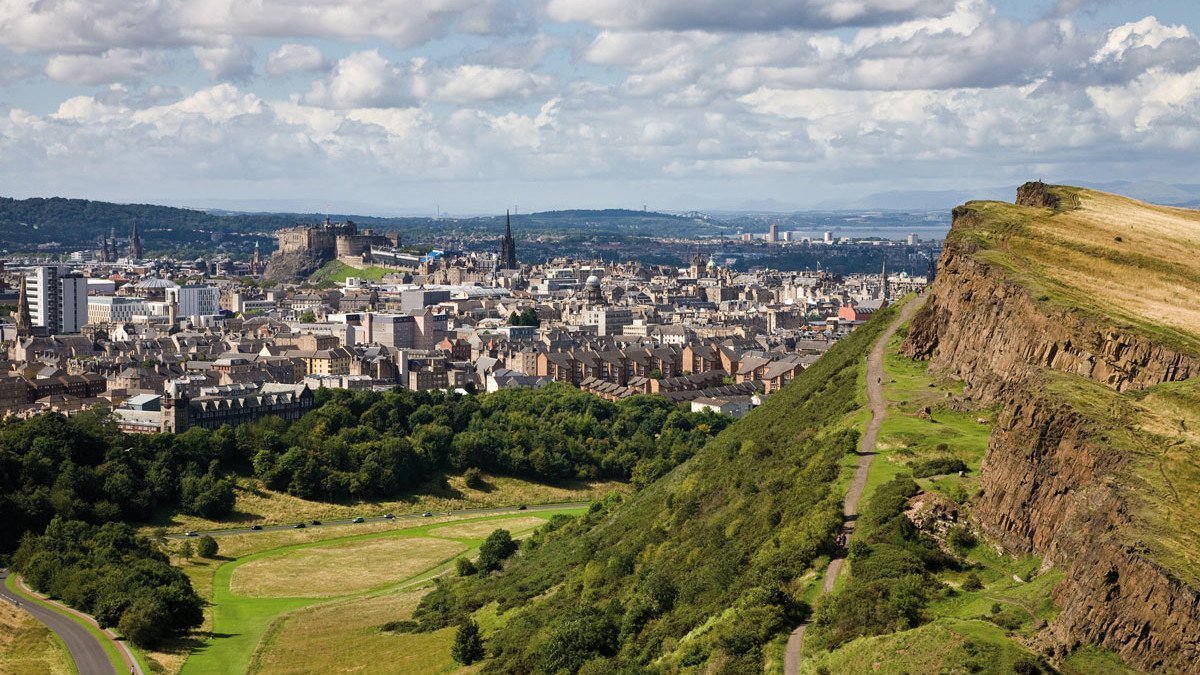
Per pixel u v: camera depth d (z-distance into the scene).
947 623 197.12
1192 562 176.12
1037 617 194.38
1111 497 194.12
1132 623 177.12
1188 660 169.12
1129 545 181.62
